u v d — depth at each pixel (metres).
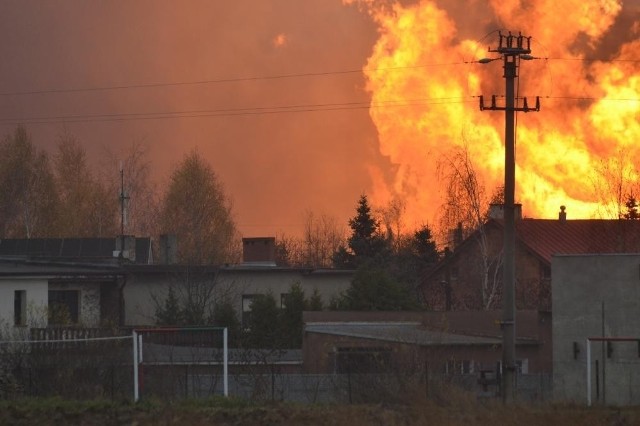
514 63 79.50
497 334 89.88
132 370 65.50
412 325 95.56
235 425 54.69
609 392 72.56
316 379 67.38
